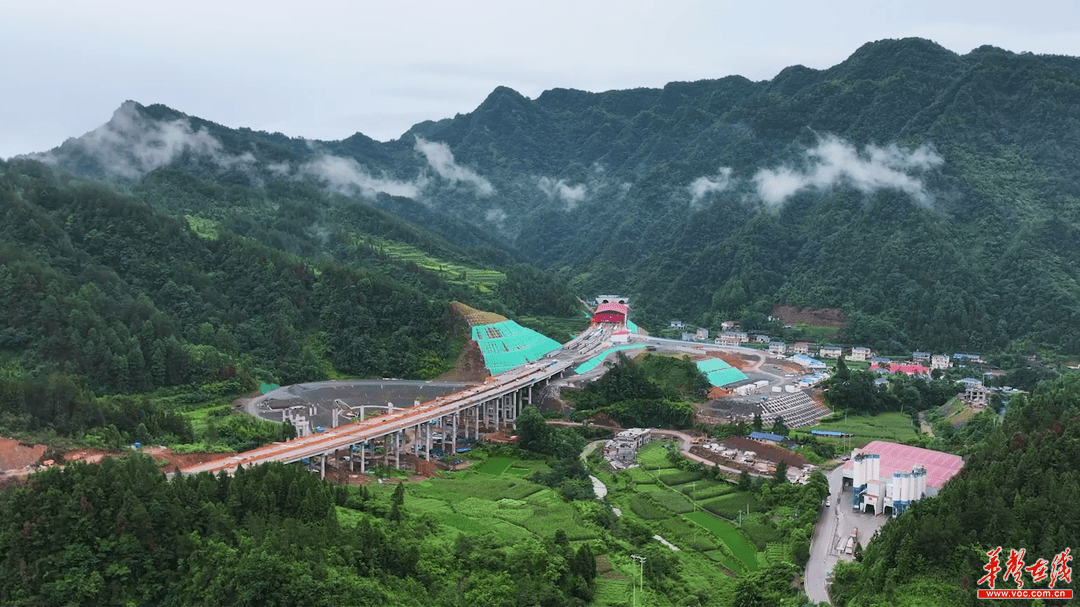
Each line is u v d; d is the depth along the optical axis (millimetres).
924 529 142500
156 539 135250
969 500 147250
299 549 135125
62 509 133750
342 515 159000
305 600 125438
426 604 134125
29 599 126750
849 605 144375
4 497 141750
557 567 149000
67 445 186625
